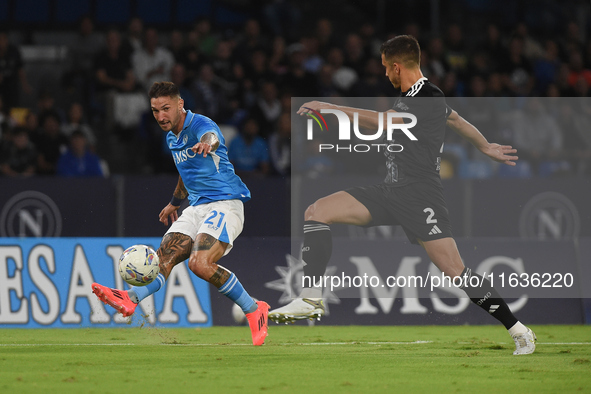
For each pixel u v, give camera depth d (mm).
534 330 26859
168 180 31656
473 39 54406
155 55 43250
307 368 14789
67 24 49312
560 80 44500
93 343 20656
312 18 55062
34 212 31016
